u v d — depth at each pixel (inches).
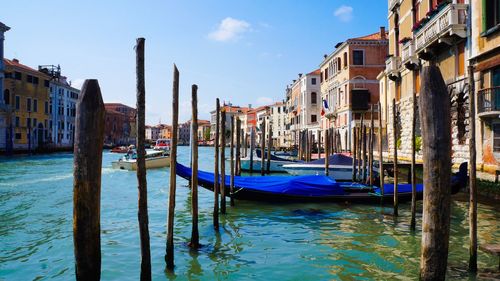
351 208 433.7
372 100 1245.7
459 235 320.5
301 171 660.7
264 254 279.0
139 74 185.6
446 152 149.5
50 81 1963.6
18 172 904.3
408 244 300.2
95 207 137.6
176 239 317.4
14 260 269.0
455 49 547.5
